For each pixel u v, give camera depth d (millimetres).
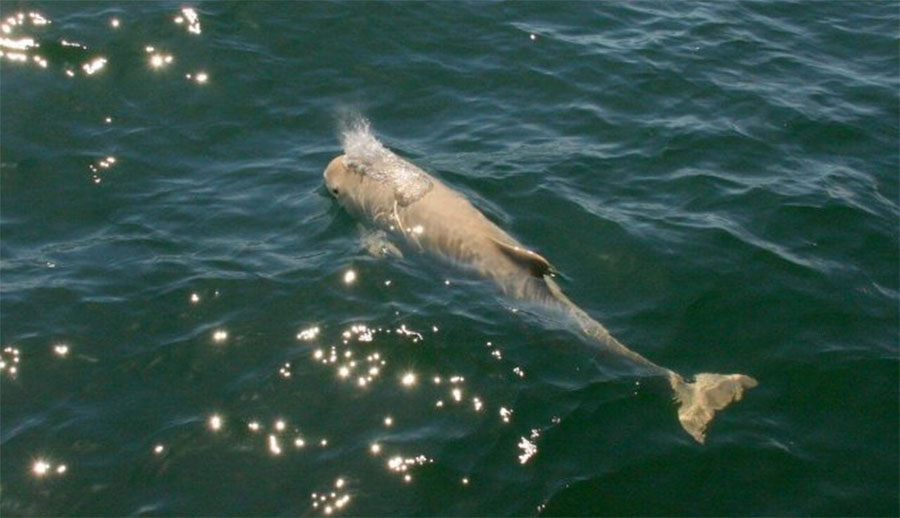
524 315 10086
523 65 15352
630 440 8773
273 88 14328
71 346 9648
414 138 13500
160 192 12195
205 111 13758
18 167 12375
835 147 13664
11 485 8211
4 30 14672
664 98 14719
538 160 12945
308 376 9320
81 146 12852
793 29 17266
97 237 11336
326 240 11289
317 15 15906
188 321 9977
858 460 8680
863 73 15844
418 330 9836
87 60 14328
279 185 12406
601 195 12266
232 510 8031
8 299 10172
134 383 9266
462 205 11109
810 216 11977
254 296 10305
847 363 9742
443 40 15781
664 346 9930
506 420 8906
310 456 8508
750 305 10500
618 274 10906
